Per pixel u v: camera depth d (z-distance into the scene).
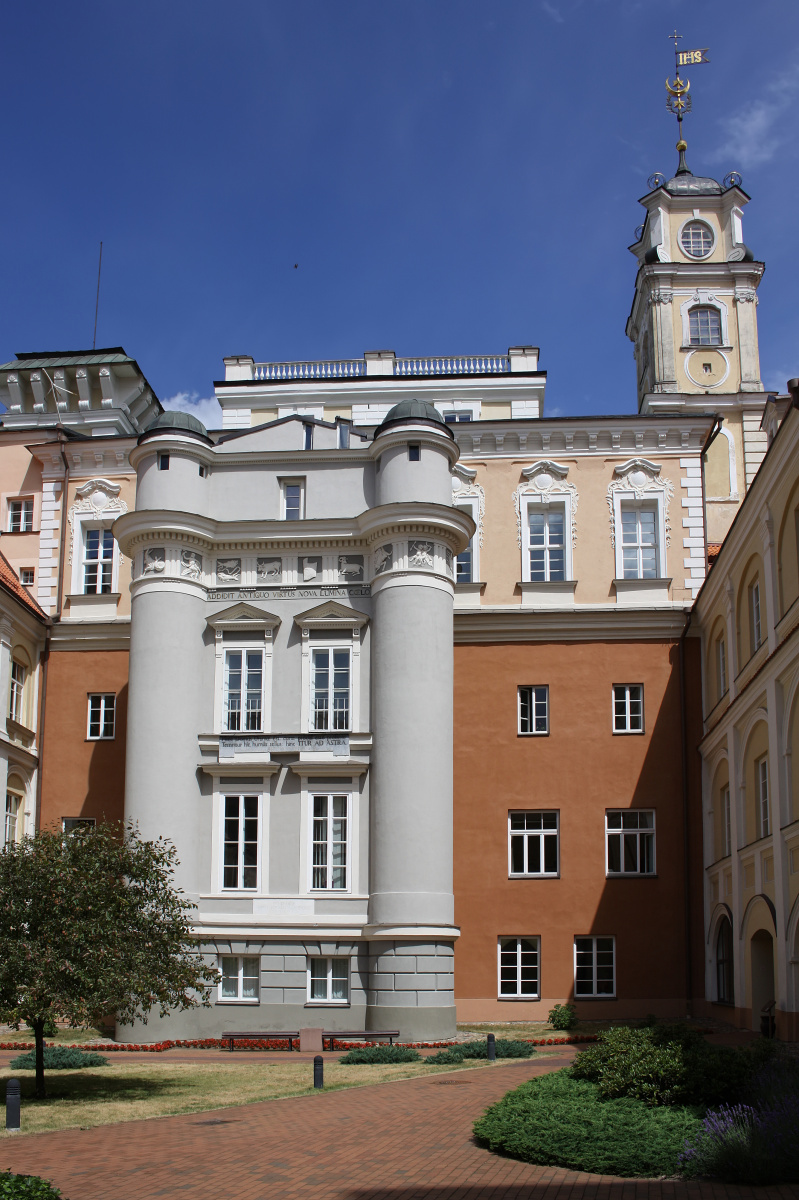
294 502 38.88
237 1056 30.84
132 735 36.66
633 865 40.44
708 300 60.25
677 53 70.12
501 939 39.97
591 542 43.62
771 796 29.81
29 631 43.00
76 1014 23.45
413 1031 33.25
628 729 41.56
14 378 53.41
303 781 36.16
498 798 41.03
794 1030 27.67
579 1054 21.23
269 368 55.25
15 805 41.41
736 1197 14.49
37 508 47.09
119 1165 17.42
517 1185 15.54
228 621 37.53
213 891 35.75
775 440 28.03
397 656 35.94
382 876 34.75
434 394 53.41
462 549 38.19
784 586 29.17
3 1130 20.47
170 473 38.25
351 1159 17.34
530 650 42.28
